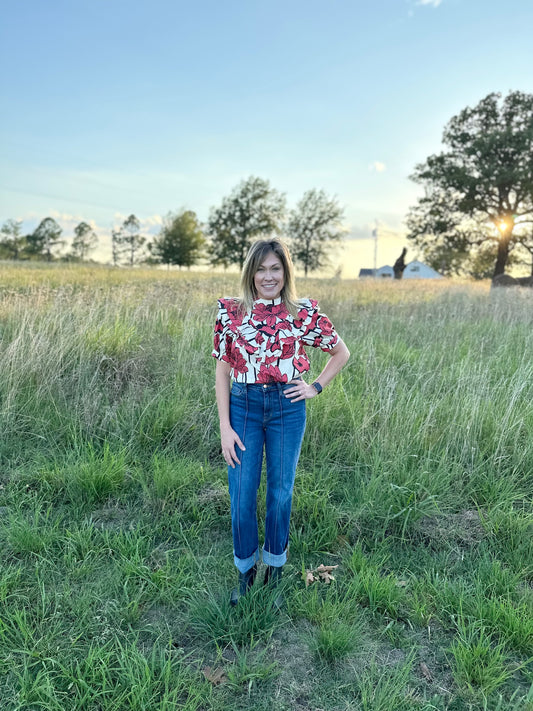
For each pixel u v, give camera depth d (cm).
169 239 5962
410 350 648
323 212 5353
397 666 214
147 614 238
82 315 633
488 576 266
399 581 263
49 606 237
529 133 3053
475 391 452
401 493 325
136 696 186
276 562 248
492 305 1078
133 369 508
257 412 231
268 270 222
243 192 5244
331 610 238
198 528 305
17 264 2503
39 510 304
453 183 3341
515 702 198
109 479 334
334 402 439
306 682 205
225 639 224
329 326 230
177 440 404
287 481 237
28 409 436
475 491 347
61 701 189
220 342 230
